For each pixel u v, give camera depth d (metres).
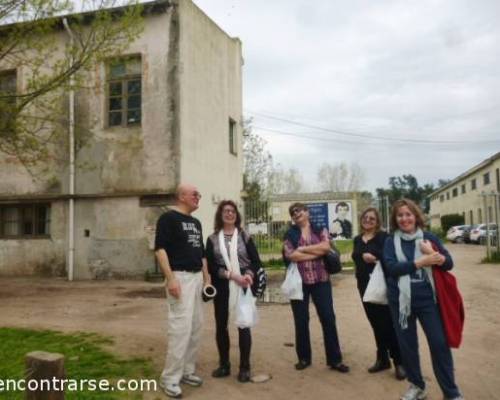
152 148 13.43
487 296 10.04
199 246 4.89
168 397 4.60
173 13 13.53
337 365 5.31
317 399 4.59
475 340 6.55
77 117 13.92
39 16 9.63
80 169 13.91
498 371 5.32
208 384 4.98
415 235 4.39
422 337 6.66
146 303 9.70
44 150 10.94
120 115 13.92
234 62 18.19
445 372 4.19
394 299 4.50
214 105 15.96
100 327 7.42
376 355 5.86
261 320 8.02
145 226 13.37
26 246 14.36
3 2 9.16
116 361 5.59
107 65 12.01
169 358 4.67
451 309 4.20
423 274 4.29
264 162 28.92
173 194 13.18
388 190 91.12
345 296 10.38
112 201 13.67
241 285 5.09
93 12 11.38
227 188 16.95
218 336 5.21
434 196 68.12
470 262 17.58
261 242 17.59
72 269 13.76
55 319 8.12
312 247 5.30
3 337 6.71
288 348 6.28
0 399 4.39
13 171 14.45
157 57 13.55
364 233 5.35
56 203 14.16
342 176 54.75
